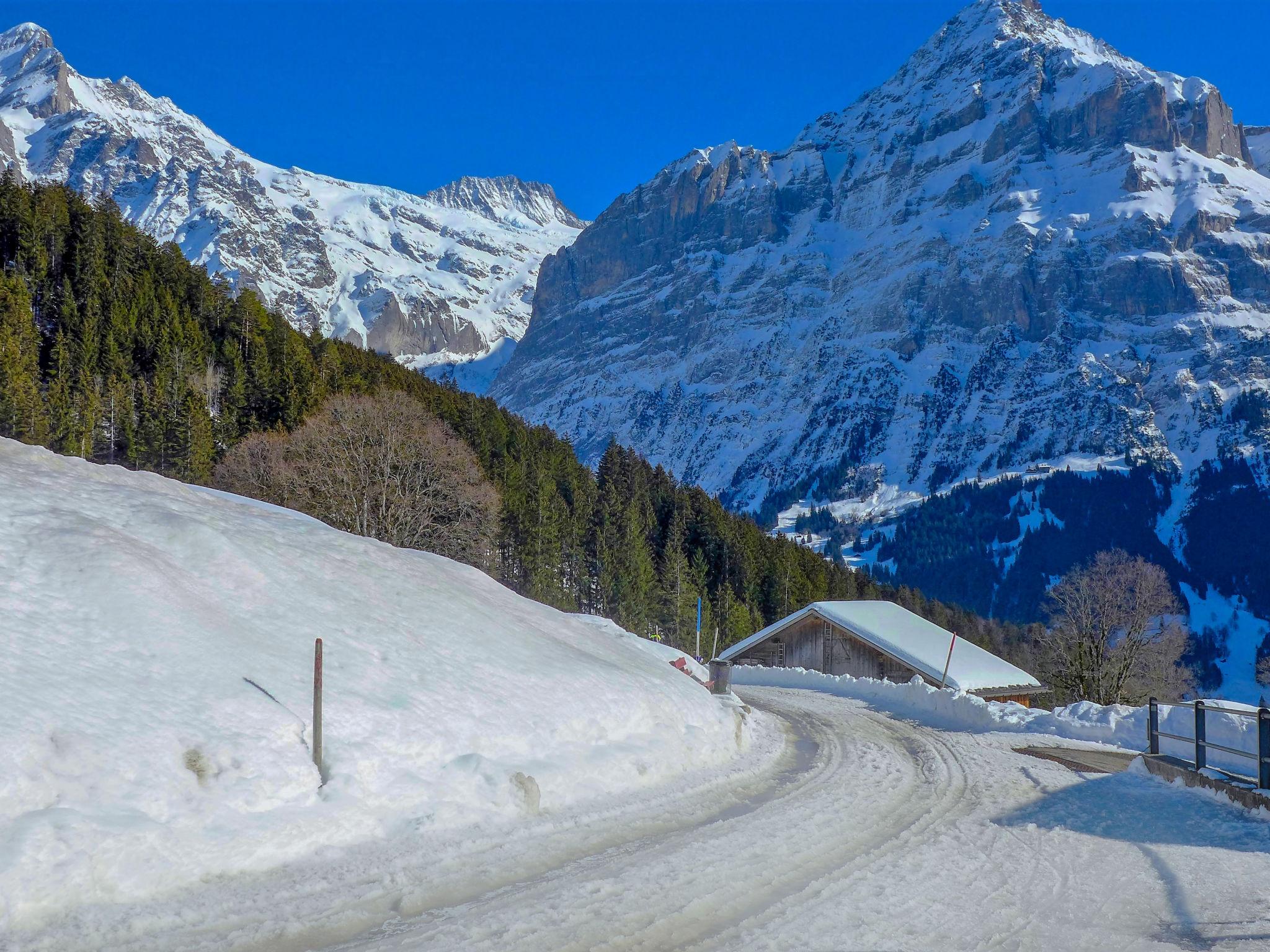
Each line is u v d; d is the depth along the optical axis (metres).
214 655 9.22
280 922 6.29
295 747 8.49
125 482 13.85
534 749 10.74
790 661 48.03
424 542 43.72
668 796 11.28
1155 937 7.21
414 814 8.59
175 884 6.69
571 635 16.42
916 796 12.96
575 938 6.32
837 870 8.53
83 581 9.34
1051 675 55.72
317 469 43.78
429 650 11.73
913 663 40.09
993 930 7.10
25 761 6.79
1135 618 52.41
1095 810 12.43
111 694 7.96
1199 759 14.16
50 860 6.19
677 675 17.59
